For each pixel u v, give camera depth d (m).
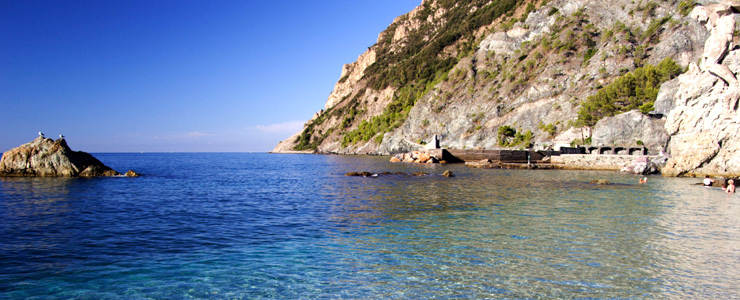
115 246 15.68
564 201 27.88
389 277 12.19
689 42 107.75
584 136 93.88
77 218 21.55
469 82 151.38
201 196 31.42
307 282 11.80
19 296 10.69
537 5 170.62
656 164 58.72
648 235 17.38
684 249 15.15
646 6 126.94
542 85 125.00
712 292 11.07
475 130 129.00
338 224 20.00
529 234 17.62
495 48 155.38
